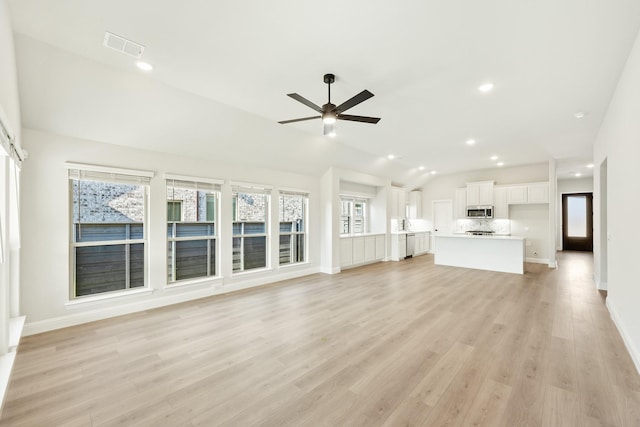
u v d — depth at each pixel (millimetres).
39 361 2506
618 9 1990
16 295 2957
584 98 3467
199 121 3840
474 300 4309
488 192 8203
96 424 1752
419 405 1913
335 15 2076
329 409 1883
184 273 4531
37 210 3111
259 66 2793
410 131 4863
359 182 7367
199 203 4715
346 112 3965
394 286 5184
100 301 3520
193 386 2143
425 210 9969
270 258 5520
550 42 2381
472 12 2031
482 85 3152
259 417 1810
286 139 4934
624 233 2889
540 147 5891
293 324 3373
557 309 3867
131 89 3102
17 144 2344
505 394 2018
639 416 1775
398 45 2436
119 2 1963
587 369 2336
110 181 3605
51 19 2145
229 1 1941
